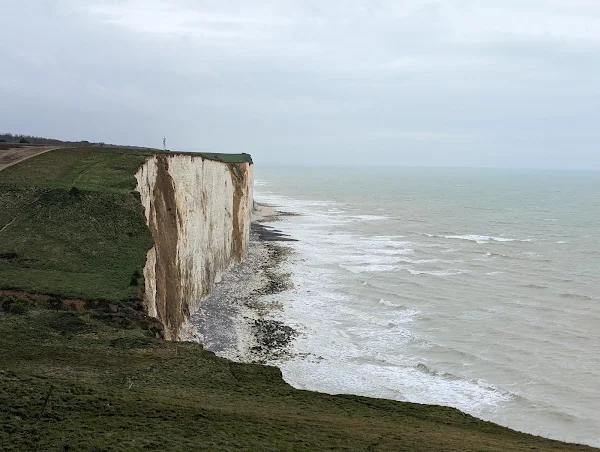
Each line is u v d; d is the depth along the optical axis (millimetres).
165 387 19984
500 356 37031
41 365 19906
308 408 21141
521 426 28438
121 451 13453
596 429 28281
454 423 23672
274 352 36219
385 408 24172
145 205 38188
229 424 16547
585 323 43719
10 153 47812
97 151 48906
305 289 52375
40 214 34781
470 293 52188
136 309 27172
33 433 14172
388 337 40156
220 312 43844
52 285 27594
